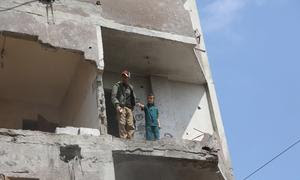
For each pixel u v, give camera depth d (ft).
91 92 46.73
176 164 45.80
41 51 48.42
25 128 54.39
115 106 45.52
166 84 56.24
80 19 48.11
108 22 49.37
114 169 44.39
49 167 39.68
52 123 55.31
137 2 52.44
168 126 53.72
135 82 55.57
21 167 38.86
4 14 44.98
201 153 45.88
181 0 56.29
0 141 39.34
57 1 48.01
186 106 55.83
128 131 45.29
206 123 55.36
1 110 53.72
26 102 55.06
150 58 53.83
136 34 50.29
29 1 46.65
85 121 47.60
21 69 50.75
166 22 52.75
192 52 53.52
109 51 52.01
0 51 48.16
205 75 57.72
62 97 55.36
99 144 42.14
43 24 46.14
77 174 40.16
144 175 47.52
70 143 41.27
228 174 50.47
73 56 49.37
